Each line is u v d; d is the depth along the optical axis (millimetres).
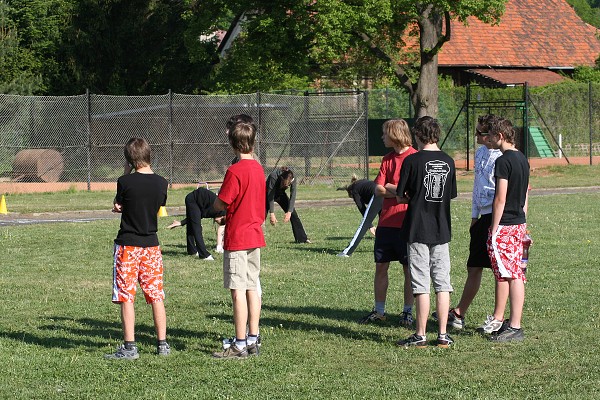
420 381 14094
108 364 15234
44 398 13297
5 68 71062
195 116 59875
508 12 110000
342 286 22812
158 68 76125
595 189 55875
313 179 59219
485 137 17156
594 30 112000
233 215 15500
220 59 79250
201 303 20703
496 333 16906
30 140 59469
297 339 17047
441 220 16156
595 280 23047
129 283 15516
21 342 16938
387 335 17422
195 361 15406
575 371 14555
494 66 101812
